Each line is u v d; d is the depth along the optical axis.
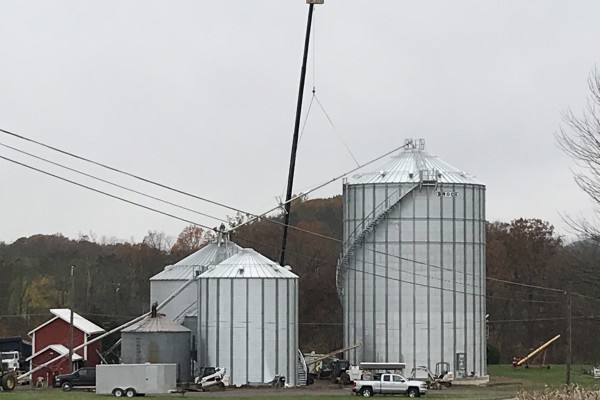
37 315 148.25
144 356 89.94
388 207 100.38
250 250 94.44
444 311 99.75
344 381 93.88
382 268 100.62
